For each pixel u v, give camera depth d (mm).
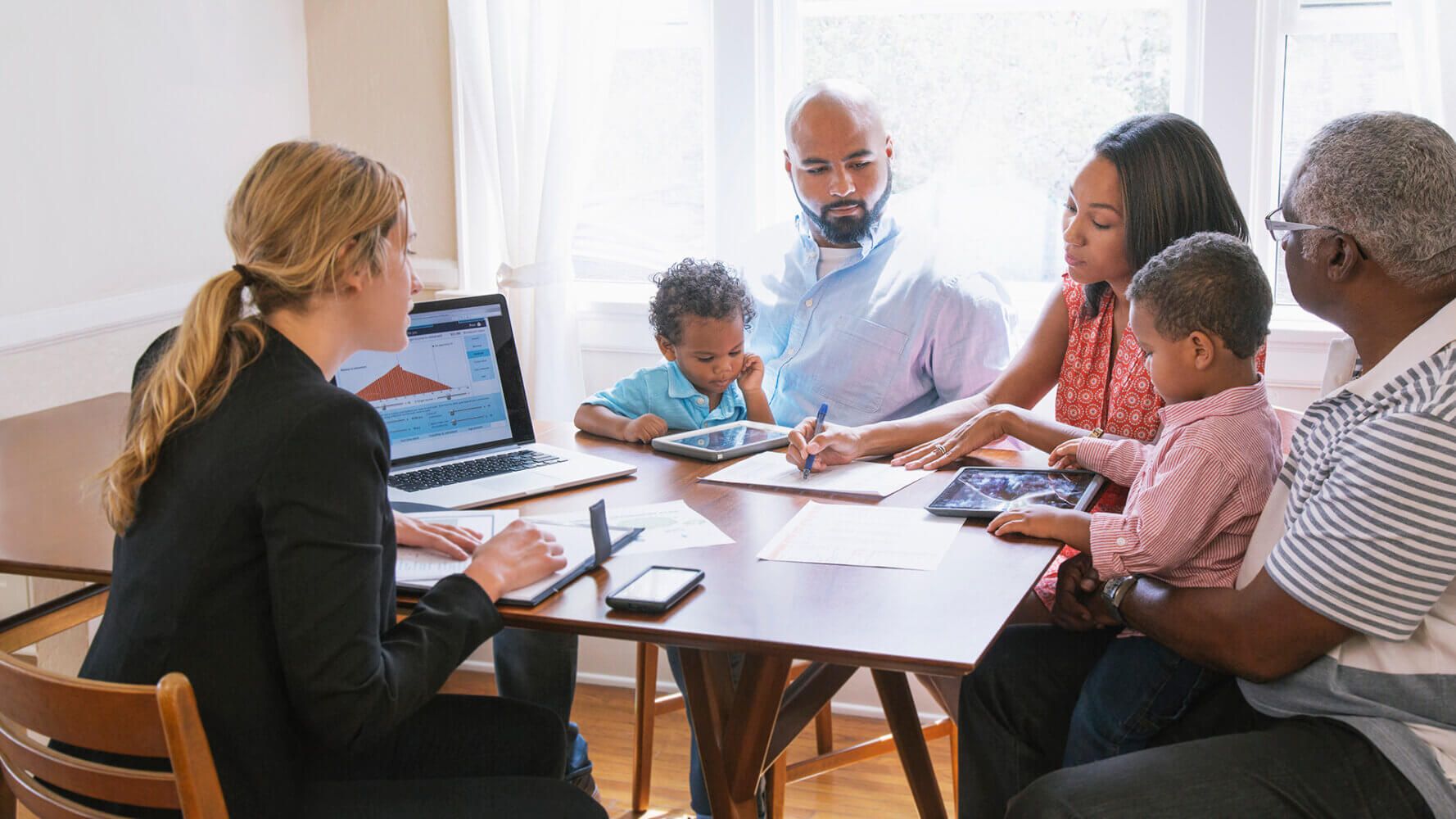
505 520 1749
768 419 2389
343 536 1264
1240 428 1637
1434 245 1409
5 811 1701
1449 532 1353
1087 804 1424
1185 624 1564
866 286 2549
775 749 1700
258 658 1295
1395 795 1391
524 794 1506
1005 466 2023
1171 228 1974
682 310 2252
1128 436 2076
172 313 2869
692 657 1593
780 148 3055
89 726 1205
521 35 2979
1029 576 1525
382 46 3176
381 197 1398
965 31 2930
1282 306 2836
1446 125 2525
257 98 3111
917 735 1828
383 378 2033
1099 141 2051
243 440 1282
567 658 2332
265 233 1363
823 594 1476
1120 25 2846
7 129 2428
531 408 3098
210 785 1178
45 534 1761
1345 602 1406
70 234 2588
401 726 1689
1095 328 2152
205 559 1276
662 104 3131
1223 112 2732
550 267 3008
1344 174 1450
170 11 2824
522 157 2984
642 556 1621
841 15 2982
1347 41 2719
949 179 3012
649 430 2203
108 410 2430
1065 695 1880
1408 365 1446
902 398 2529
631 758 2785
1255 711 1594
